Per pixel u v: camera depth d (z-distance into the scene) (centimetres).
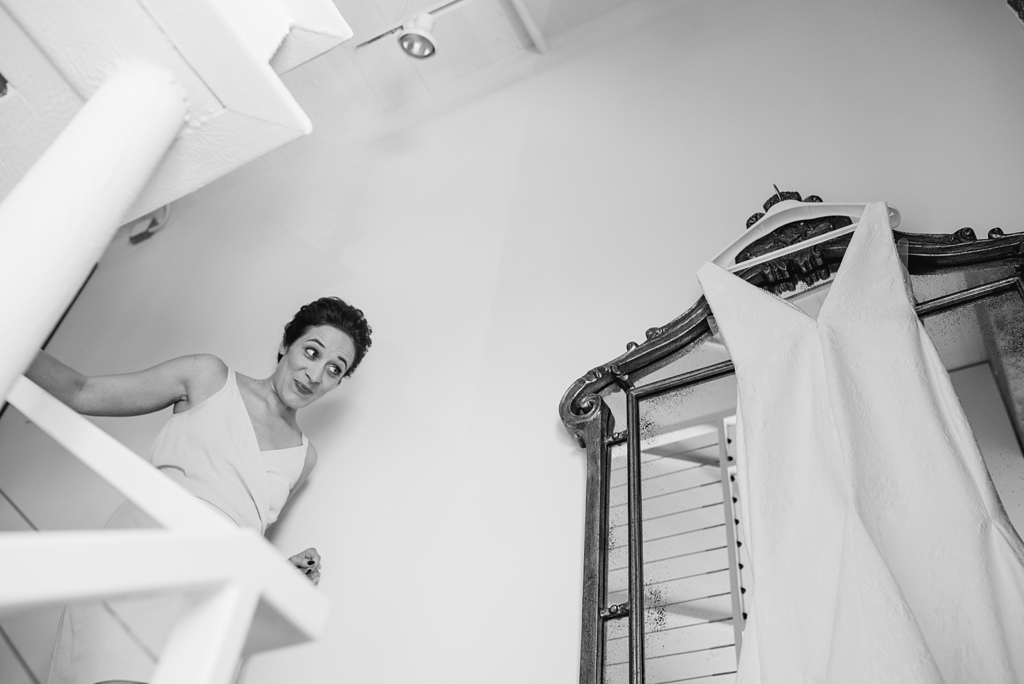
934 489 112
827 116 199
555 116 252
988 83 180
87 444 50
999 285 140
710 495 142
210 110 78
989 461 125
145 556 34
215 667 35
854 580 102
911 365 125
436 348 209
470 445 184
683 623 132
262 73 74
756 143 204
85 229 64
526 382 189
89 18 72
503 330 203
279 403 190
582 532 158
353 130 301
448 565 167
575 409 167
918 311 145
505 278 215
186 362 183
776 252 164
